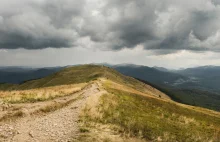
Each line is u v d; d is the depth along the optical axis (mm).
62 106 33781
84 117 25000
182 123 37844
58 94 49312
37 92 50938
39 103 34156
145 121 30141
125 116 30922
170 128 29469
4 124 19859
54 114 26797
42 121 22266
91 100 38438
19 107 28438
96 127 21250
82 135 17922
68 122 22609
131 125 24516
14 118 22656
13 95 41875
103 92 55500
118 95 58156
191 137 25922
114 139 18031
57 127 20172
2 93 45312
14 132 17484
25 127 19391
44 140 15992
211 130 36375
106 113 30281
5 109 27094
